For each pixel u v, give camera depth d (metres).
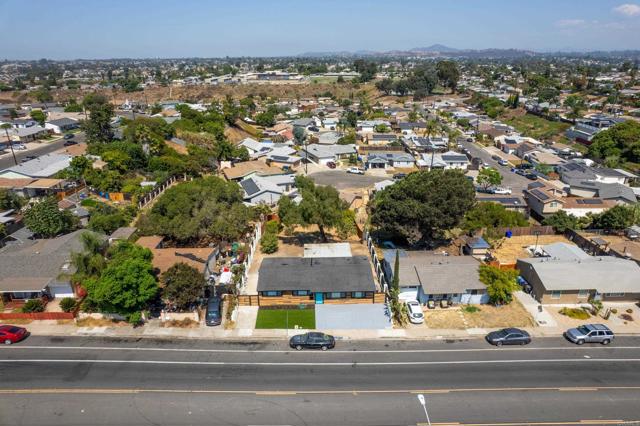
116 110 183.50
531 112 174.25
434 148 119.25
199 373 33.25
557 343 37.66
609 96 183.12
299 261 47.31
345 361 34.94
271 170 96.06
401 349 36.66
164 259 47.16
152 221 57.53
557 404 30.14
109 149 93.44
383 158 104.81
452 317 41.50
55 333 38.44
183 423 28.28
